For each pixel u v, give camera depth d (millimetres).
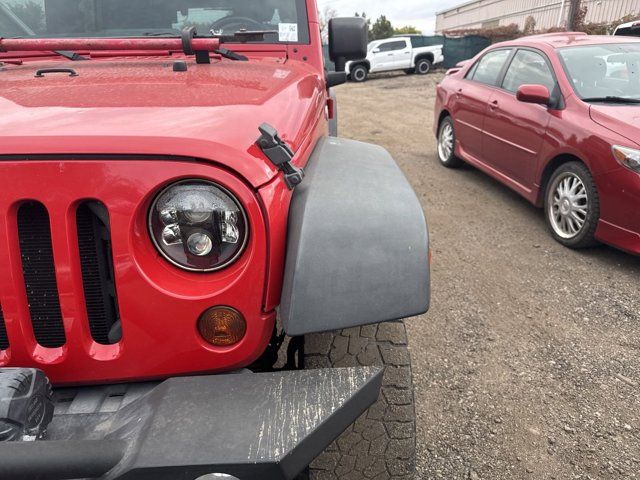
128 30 2529
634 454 2145
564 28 19438
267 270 1246
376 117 11219
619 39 4855
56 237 1181
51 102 1407
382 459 1555
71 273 1201
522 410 2379
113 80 1683
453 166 6535
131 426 1111
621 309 3234
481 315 3170
